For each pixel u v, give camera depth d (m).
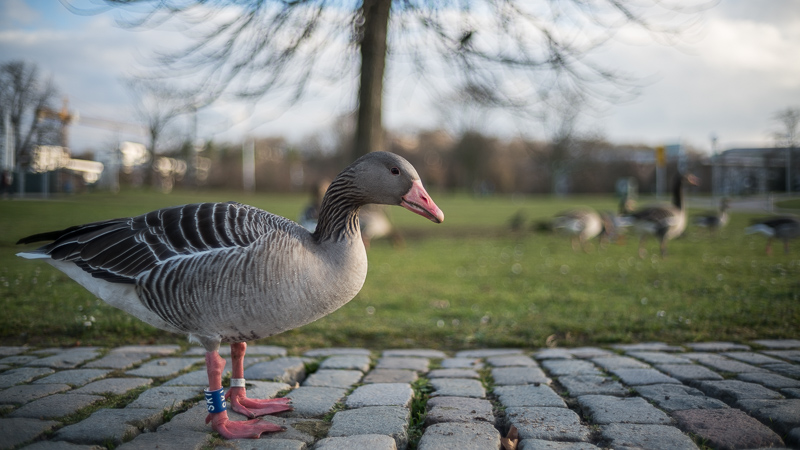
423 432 3.20
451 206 35.44
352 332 5.62
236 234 2.96
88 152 30.88
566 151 53.88
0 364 4.30
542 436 2.97
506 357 4.80
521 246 14.07
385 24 11.36
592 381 3.98
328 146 72.06
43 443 2.78
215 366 3.06
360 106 12.11
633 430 3.02
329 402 3.59
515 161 72.44
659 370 4.22
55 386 3.75
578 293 7.46
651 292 7.41
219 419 3.02
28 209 15.33
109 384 3.85
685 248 13.16
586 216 13.34
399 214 27.59
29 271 8.40
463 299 7.21
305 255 3.06
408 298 7.22
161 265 2.92
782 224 11.16
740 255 11.48
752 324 5.55
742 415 3.21
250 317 2.96
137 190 40.72
